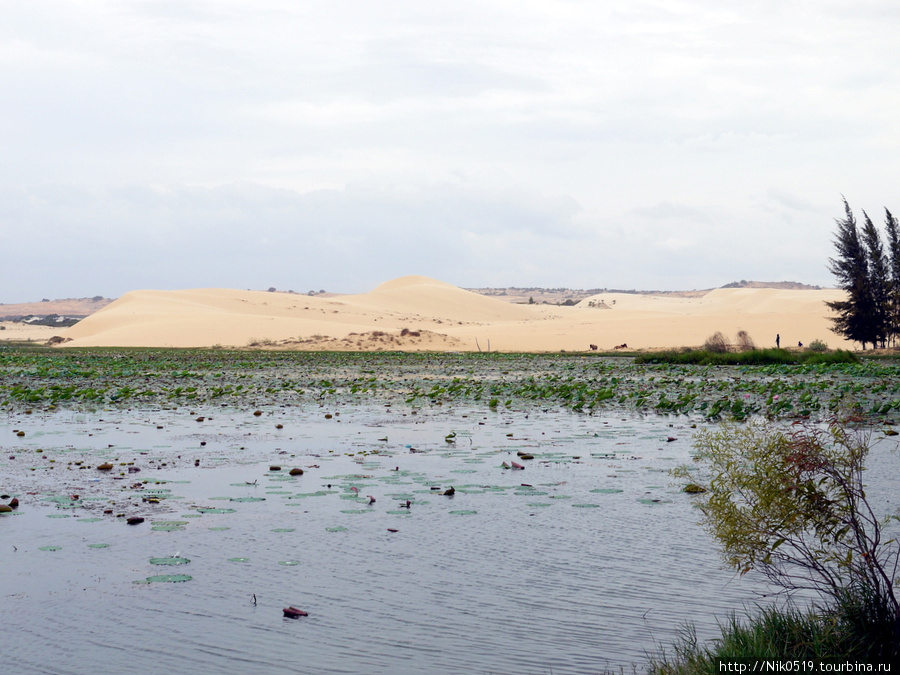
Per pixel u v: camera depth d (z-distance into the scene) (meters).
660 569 7.94
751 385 30.02
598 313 153.62
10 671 5.72
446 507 10.71
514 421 21.05
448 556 8.45
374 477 12.93
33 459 14.77
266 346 84.19
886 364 46.75
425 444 16.75
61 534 9.40
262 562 8.29
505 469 13.65
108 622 6.64
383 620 6.68
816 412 21.11
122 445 16.66
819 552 6.11
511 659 5.91
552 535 9.26
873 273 66.31
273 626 6.55
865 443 6.89
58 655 5.98
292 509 10.64
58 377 38.66
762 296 169.38
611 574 7.82
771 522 6.01
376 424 20.42
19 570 8.07
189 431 18.97
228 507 10.75
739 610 6.79
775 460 6.00
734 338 80.88
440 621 6.61
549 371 42.97
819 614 6.04
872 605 5.59
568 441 17.09
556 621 6.62
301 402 26.61
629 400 26.38
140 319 107.62
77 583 7.66
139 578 7.78
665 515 10.20
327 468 13.81
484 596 7.21
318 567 8.11
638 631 6.37
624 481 12.52
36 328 169.12
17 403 25.86
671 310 177.75
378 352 70.56
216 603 7.09
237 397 28.42
